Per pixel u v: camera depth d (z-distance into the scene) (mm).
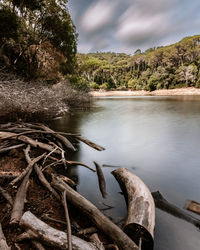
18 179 2357
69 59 18453
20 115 6723
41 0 13172
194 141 5254
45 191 2311
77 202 1890
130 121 9055
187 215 1927
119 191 2500
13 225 1557
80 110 14406
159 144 5039
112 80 68188
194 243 1573
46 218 1775
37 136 5004
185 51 52312
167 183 2740
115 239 1449
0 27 9812
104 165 3527
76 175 3023
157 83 50469
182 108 14586
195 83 44625
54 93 10320
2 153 3447
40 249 1317
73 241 1339
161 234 1666
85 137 5922
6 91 6004
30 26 14625
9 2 12930
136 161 3750
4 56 11672
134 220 1594
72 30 16250
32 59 14727
